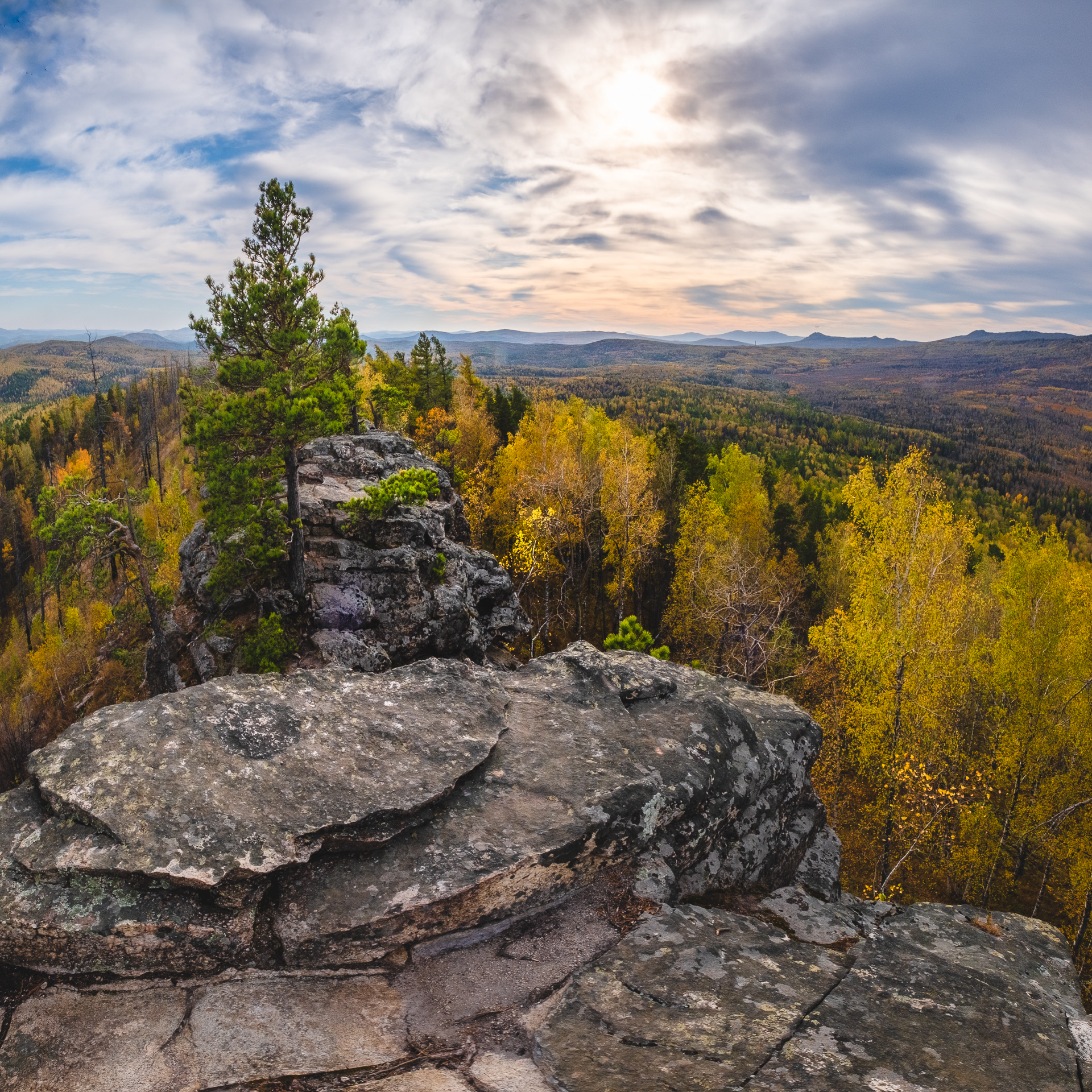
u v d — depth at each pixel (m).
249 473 18.30
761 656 34.06
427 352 63.50
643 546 41.81
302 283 18.58
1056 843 22.83
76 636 59.53
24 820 6.14
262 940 5.83
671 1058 4.79
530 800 7.33
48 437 132.12
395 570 20.34
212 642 20.19
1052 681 22.78
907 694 23.16
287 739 7.24
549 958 6.16
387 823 6.60
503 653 24.91
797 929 7.36
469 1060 5.00
